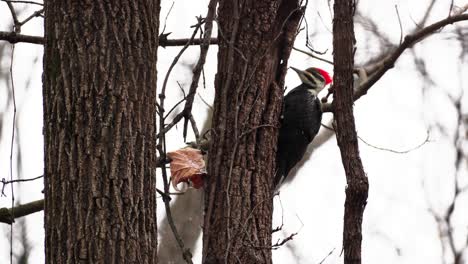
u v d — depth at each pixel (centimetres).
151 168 820
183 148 1033
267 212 991
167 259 1578
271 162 1013
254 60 1009
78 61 805
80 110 798
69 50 809
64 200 789
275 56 1034
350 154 859
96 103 798
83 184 787
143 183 807
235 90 999
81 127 795
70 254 779
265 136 1008
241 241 956
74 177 788
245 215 971
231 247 950
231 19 1020
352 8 888
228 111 998
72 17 813
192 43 1098
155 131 834
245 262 951
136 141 808
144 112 820
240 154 991
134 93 813
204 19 1013
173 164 1006
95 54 806
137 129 810
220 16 1027
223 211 965
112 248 779
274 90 1024
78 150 792
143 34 830
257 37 1015
